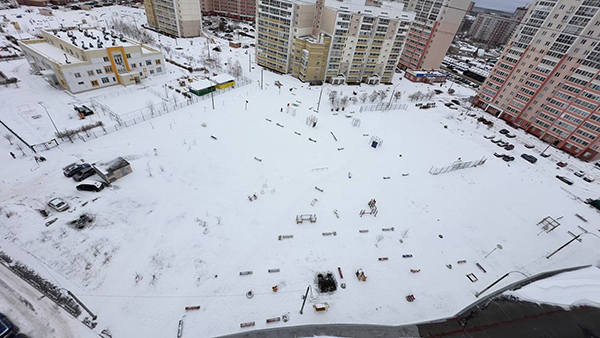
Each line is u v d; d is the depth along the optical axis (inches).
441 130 2748.5
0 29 3668.8
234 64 3513.8
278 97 2874.0
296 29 3208.7
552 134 2659.9
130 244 1229.1
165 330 973.8
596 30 2210.9
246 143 2043.6
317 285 1175.0
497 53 7377.0
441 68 5044.3
